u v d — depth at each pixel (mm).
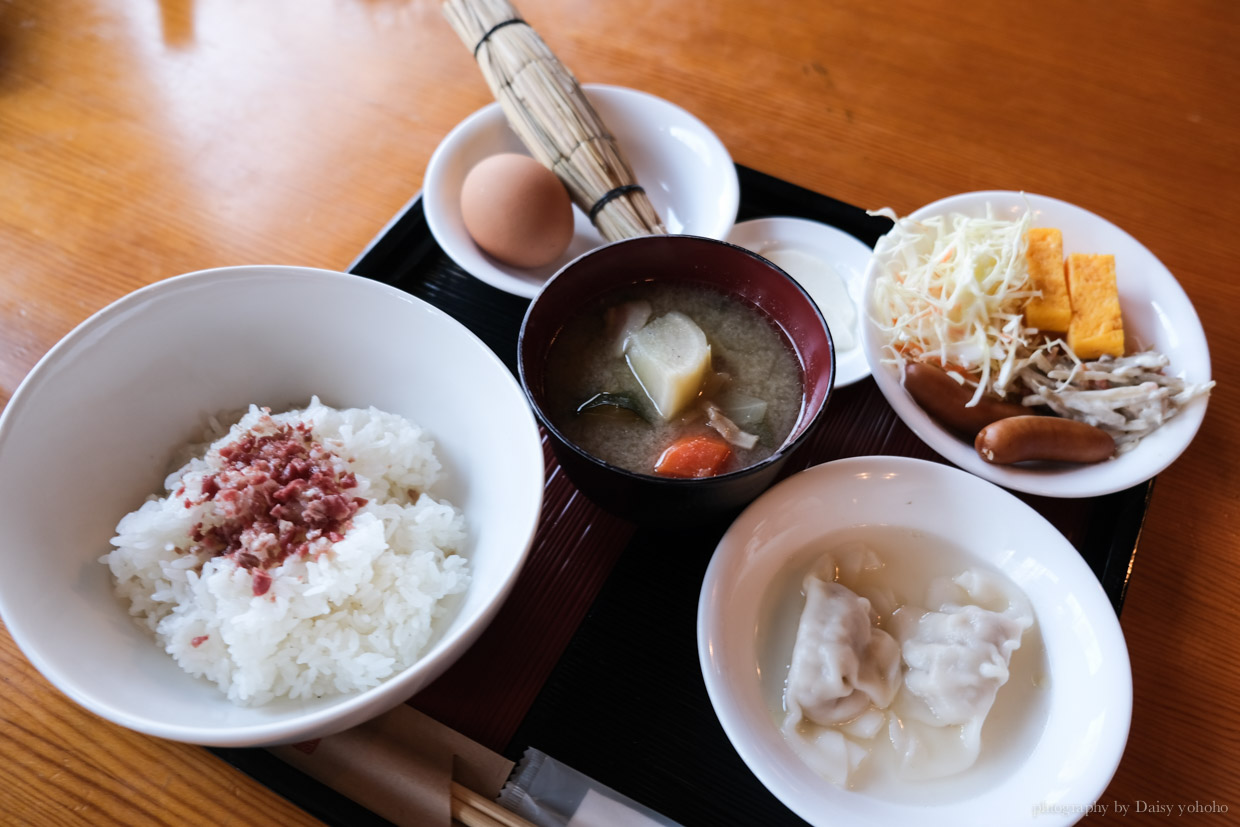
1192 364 425
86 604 340
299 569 352
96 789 340
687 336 406
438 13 586
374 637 347
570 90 489
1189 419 407
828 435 439
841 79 562
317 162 519
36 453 343
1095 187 523
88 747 347
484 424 379
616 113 516
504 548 344
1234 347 470
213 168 512
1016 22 593
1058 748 349
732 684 349
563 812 339
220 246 484
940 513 397
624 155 502
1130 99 560
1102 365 432
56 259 473
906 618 389
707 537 407
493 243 458
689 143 504
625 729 362
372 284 378
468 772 345
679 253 412
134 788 341
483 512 376
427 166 516
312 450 379
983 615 374
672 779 354
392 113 541
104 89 539
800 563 395
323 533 360
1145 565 409
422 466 390
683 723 364
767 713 359
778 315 415
